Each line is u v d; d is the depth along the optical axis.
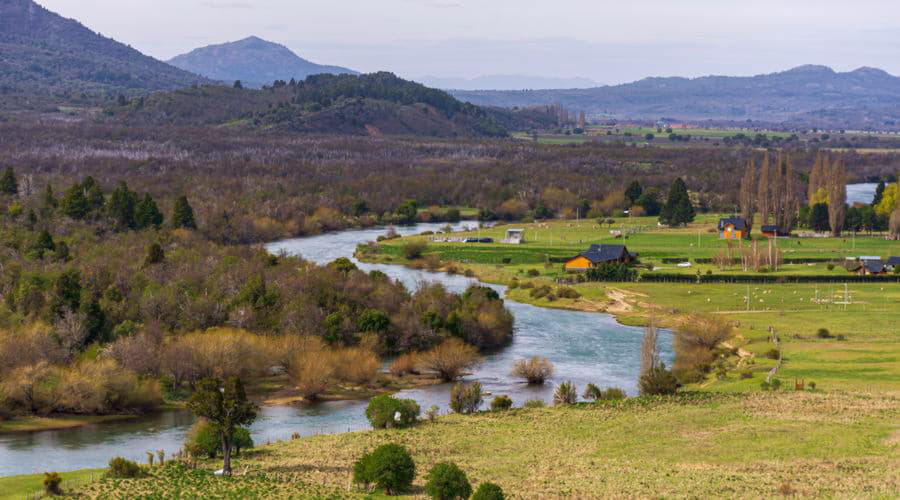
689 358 143.62
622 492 81.69
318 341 146.75
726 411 111.94
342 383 138.88
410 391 135.75
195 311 155.62
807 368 134.00
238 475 89.31
